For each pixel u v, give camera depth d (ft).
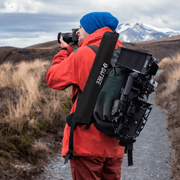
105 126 4.70
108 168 5.36
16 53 254.06
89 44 4.99
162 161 13.84
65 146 5.11
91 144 4.83
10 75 24.68
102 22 5.16
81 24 5.36
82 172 5.05
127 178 11.91
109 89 4.50
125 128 4.50
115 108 4.37
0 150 11.83
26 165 11.85
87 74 4.71
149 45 301.22
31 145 13.30
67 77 4.84
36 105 18.13
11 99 17.92
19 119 14.37
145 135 18.79
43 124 16.12
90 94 4.46
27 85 20.59
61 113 18.31
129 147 4.68
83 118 4.50
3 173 10.52
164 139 17.47
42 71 28.89
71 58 4.83
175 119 20.63
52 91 21.80
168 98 27.37
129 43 313.94
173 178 11.70
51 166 12.48
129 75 4.39
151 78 4.63
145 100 4.71
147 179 11.78
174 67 38.99
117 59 4.56
